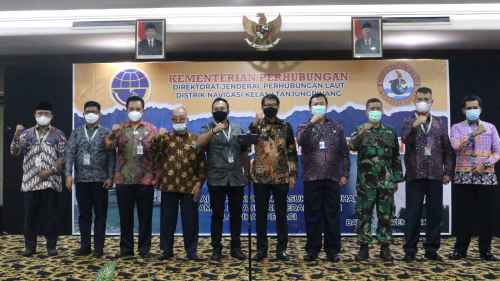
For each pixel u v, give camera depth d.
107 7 4.83
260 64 5.53
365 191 4.28
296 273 3.80
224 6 4.82
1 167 6.12
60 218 5.58
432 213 4.32
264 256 4.38
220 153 4.38
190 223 4.37
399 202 5.43
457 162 4.47
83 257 4.45
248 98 5.52
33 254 4.58
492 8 4.90
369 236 4.29
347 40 5.46
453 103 5.60
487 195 4.34
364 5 5.00
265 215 4.38
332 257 4.24
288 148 4.43
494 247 4.93
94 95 5.54
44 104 4.68
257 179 4.34
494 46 5.73
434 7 4.99
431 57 5.91
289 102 5.51
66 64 5.71
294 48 5.83
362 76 5.49
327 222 4.31
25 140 4.70
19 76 5.75
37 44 5.54
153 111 5.52
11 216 5.71
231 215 4.41
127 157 4.48
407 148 4.41
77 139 4.62
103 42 5.48
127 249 4.50
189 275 3.75
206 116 5.53
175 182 4.33
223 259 4.34
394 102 5.46
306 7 5.00
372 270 3.89
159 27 4.98
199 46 5.70
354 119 5.48
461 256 4.38
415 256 4.44
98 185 4.54
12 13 5.06
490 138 4.39
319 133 4.34
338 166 4.36
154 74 5.54
